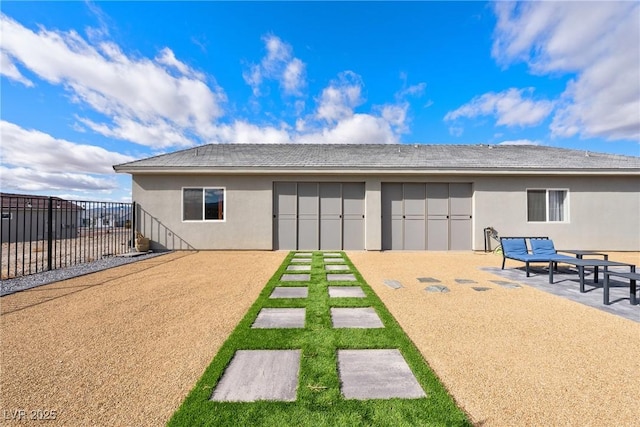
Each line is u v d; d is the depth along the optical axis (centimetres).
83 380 223
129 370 239
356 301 428
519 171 974
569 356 265
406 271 670
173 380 224
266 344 281
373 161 1053
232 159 1067
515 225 1010
